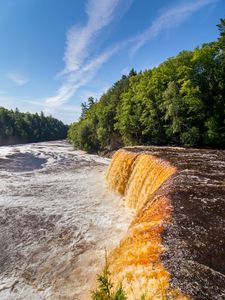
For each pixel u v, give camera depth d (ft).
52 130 467.93
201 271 16.25
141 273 16.89
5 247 32.71
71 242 33.88
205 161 51.26
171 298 13.97
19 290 24.95
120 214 44.70
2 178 72.64
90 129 198.18
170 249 18.81
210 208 25.73
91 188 63.98
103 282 12.09
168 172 43.19
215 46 105.19
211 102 105.19
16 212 44.73
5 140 309.63
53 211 45.57
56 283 25.81
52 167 97.04
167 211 25.27
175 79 119.85
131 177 58.13
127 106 147.13
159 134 128.98
